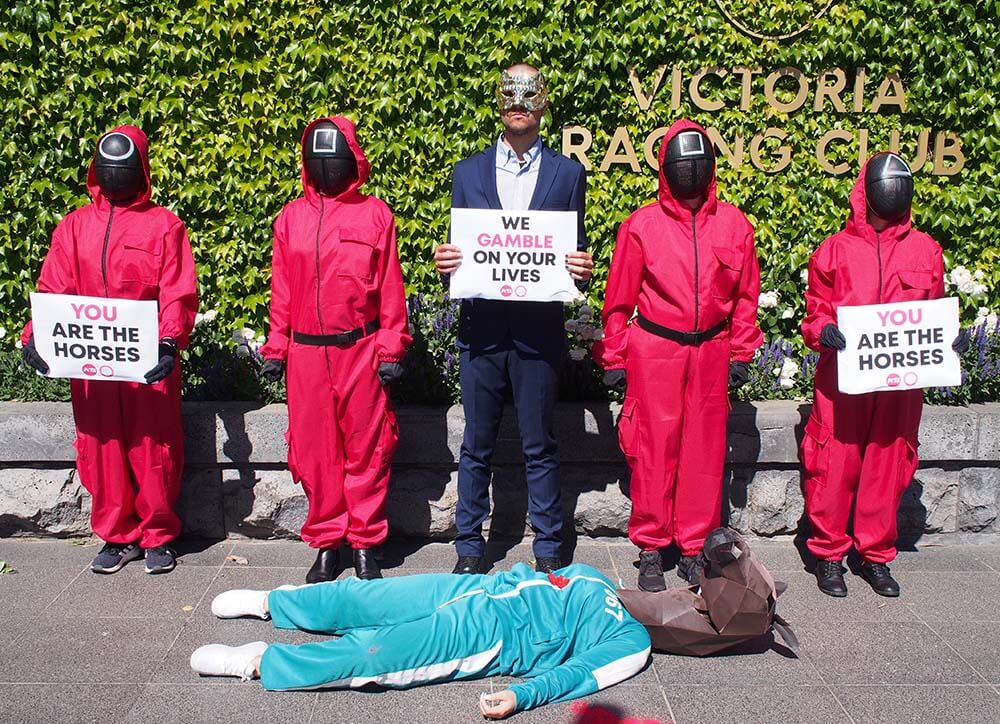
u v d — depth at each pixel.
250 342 5.07
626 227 4.09
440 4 5.21
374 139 5.38
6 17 5.13
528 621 3.50
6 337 5.36
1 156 5.23
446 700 3.32
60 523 4.73
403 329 4.16
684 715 3.23
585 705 3.29
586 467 4.77
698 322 4.00
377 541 4.29
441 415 4.66
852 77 5.43
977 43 5.34
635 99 5.38
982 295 5.35
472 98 5.34
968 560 4.63
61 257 4.13
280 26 5.24
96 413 4.19
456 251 4.01
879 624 3.92
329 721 3.18
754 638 3.71
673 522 4.31
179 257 4.20
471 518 4.29
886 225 4.08
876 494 4.17
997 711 3.27
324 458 4.18
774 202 5.48
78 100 5.23
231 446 4.64
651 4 5.25
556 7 5.22
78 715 3.19
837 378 4.05
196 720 3.17
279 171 5.42
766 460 4.70
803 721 3.20
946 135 5.46
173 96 5.29
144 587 4.21
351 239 4.01
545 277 4.01
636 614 3.62
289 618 3.76
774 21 5.32
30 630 3.79
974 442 4.69
